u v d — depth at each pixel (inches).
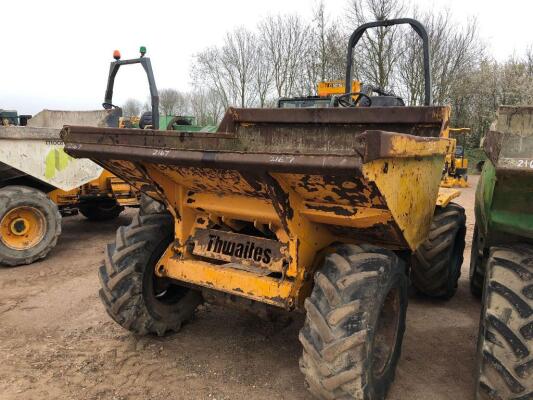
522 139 85.7
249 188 104.0
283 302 106.3
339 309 93.3
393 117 125.7
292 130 139.7
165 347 135.7
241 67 1059.9
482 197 123.3
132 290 127.6
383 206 92.0
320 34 945.5
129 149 103.0
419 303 178.7
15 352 133.0
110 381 118.3
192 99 1264.8
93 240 274.5
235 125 148.7
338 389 92.0
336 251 105.6
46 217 227.0
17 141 222.1
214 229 122.9
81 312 163.6
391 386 117.2
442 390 117.6
